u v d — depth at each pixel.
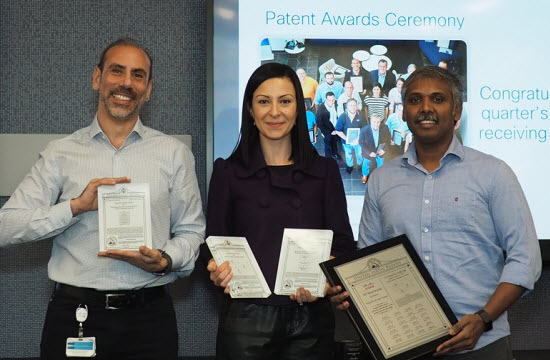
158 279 2.13
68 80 2.98
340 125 2.93
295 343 2.01
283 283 1.97
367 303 1.88
